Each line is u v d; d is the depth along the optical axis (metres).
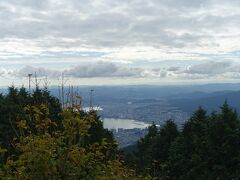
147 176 5.95
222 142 25.17
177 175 27.48
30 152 4.43
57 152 4.68
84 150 4.68
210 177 24.20
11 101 21.36
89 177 4.74
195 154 25.62
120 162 5.45
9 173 4.54
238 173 23.56
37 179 4.46
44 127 4.75
